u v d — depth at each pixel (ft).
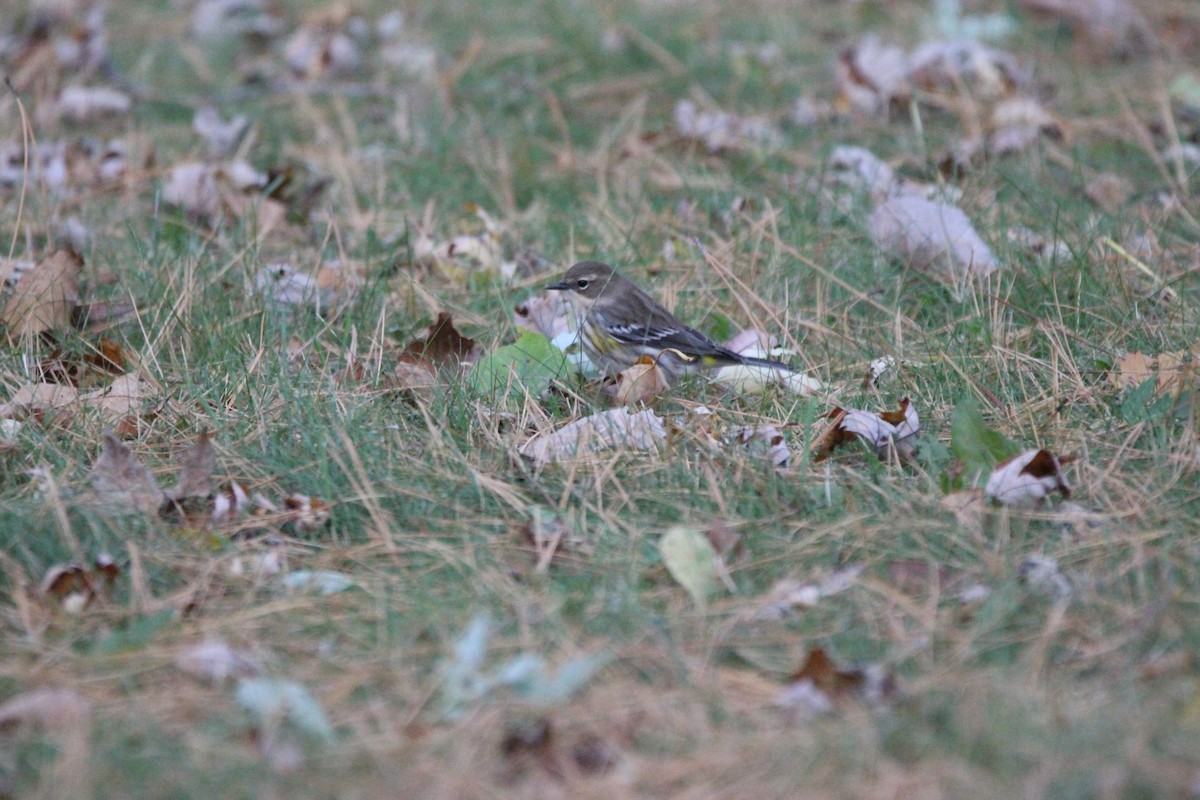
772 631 25.66
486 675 24.21
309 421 33.68
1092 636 24.94
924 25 67.92
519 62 63.77
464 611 26.30
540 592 27.07
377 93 62.18
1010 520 29.12
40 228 46.68
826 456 32.96
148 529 29.35
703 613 26.25
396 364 38.19
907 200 45.32
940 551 27.99
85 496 30.27
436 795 21.31
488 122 57.93
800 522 29.37
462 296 43.75
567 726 22.91
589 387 37.60
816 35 67.46
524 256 46.96
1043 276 41.63
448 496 30.94
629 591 26.63
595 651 24.94
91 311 40.16
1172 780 20.61
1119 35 66.59
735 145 54.80
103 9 73.00
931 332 39.60
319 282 44.14
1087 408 34.71
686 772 21.74
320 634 25.94
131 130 57.82
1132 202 49.11
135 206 49.93
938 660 24.44
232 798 21.13
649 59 63.93
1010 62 61.31
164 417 34.63
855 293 41.91
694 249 45.42
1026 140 54.29
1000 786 20.85
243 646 25.55
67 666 24.89
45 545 28.50
